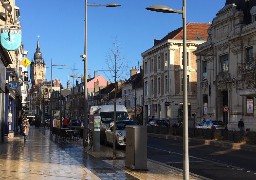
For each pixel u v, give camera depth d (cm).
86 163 1560
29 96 12312
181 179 1217
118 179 1169
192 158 1988
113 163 1591
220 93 4828
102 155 1931
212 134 3231
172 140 3522
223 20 4675
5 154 1884
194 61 6394
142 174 1317
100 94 9706
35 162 1555
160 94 6706
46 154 1909
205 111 4991
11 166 1417
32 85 14625
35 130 5484
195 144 3033
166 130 4075
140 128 1416
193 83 6331
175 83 6322
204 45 5209
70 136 3173
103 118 3112
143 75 7562
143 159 1413
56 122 4341
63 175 1213
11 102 3556
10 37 2053
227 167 1634
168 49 6381
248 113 4147
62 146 2462
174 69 6325
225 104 4750
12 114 3512
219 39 4794
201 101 5356
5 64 2669
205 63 5316
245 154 2217
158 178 1231
